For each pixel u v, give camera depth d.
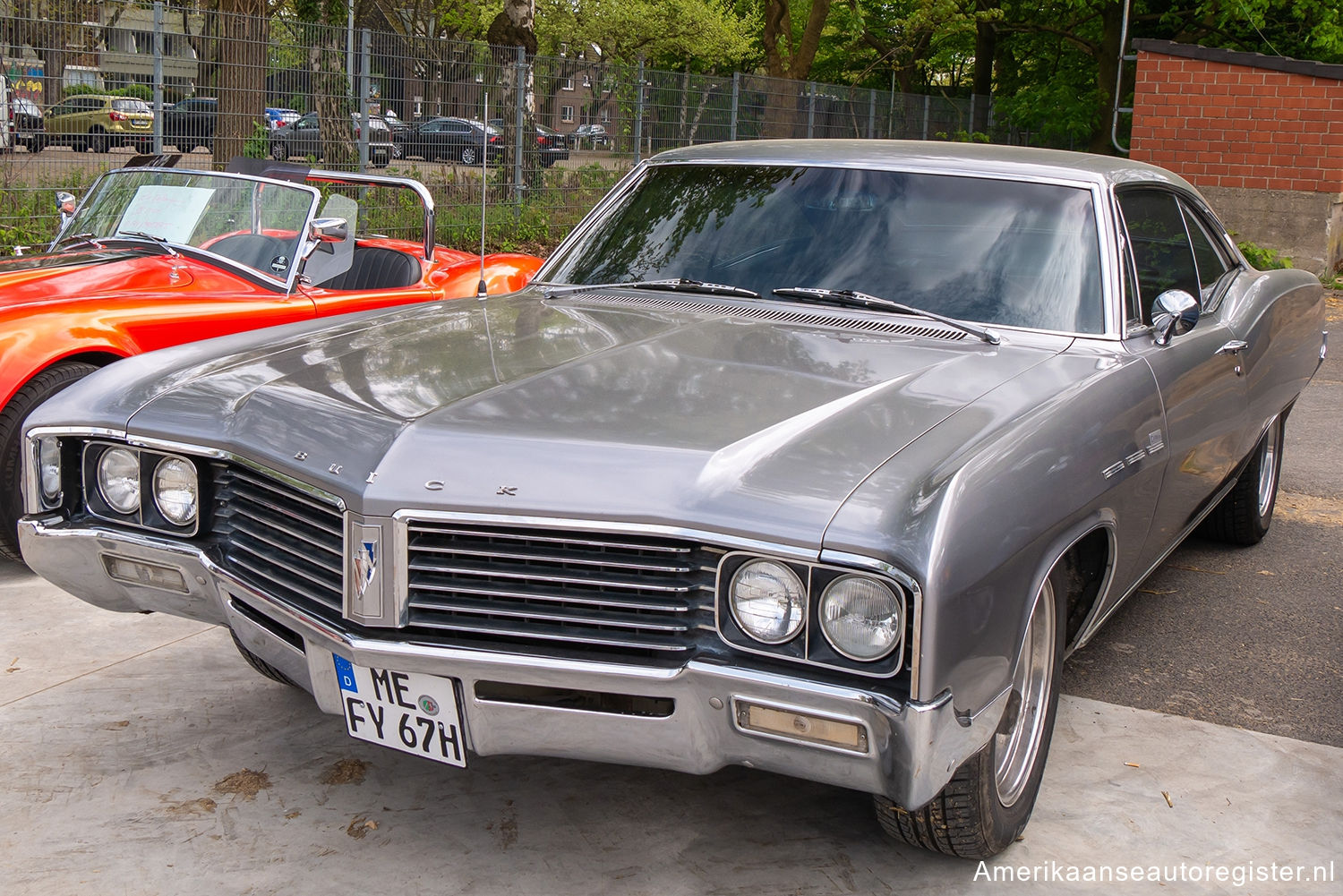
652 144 15.51
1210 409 3.65
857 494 2.22
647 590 2.28
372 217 11.67
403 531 2.35
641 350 3.00
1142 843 2.83
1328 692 3.74
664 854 2.73
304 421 2.62
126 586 2.90
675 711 2.27
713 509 2.22
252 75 10.82
